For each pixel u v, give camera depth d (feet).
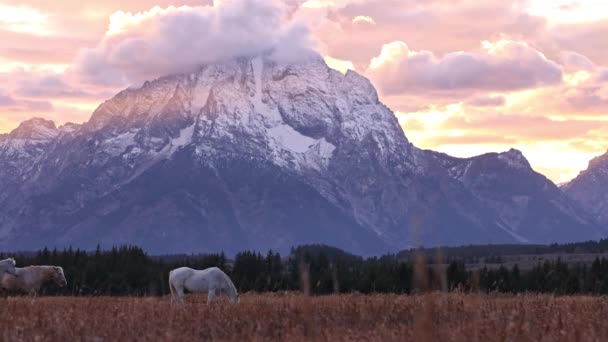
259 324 130.31
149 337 121.19
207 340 128.47
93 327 135.03
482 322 116.37
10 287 271.69
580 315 140.87
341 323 147.02
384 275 426.92
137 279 540.11
